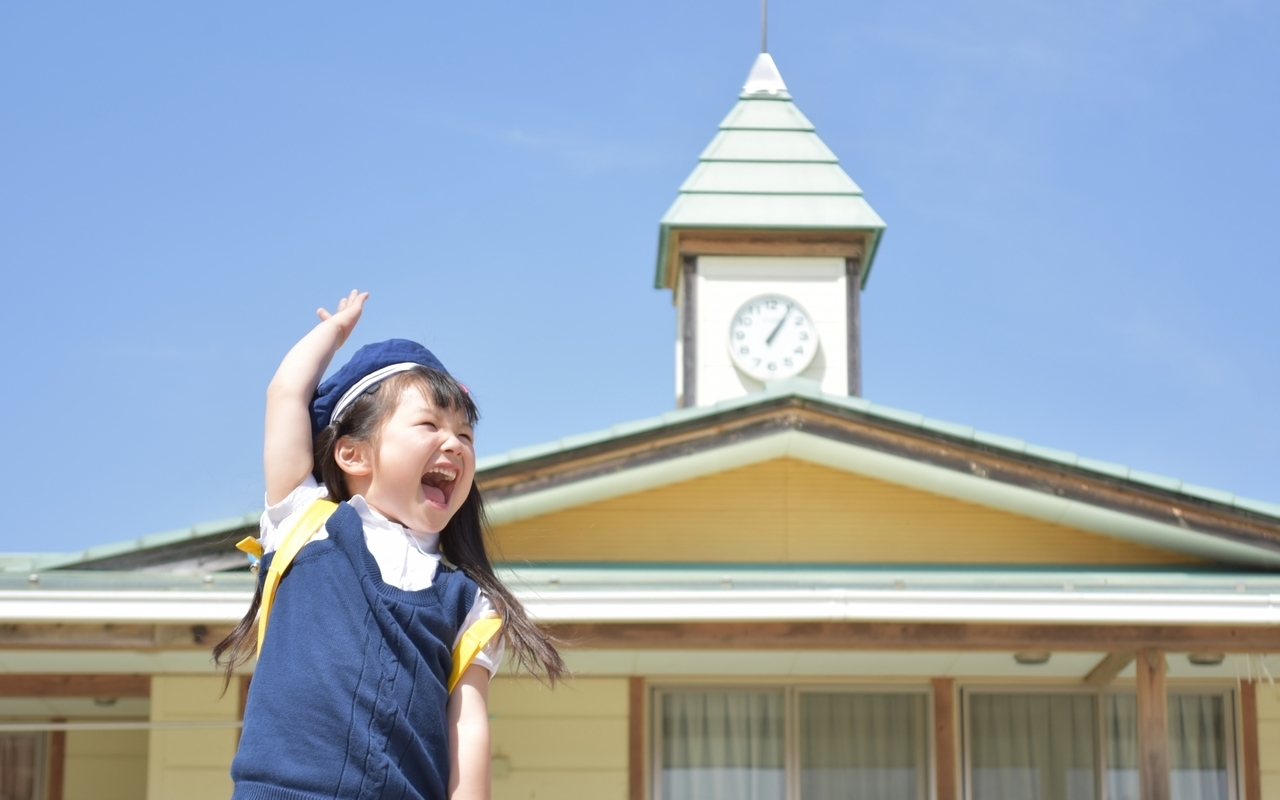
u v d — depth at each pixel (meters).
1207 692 11.57
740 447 10.91
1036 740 11.31
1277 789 11.39
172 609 8.91
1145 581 9.47
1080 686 11.39
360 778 2.35
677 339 19.56
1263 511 10.70
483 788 2.49
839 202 19.27
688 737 11.21
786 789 11.14
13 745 12.38
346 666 2.41
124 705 12.09
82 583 8.92
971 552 11.42
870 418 10.84
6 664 10.37
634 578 9.34
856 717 11.30
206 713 10.76
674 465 10.92
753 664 10.93
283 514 2.63
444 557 2.79
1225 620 9.32
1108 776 11.24
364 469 2.63
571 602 9.08
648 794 11.08
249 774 2.37
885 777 11.21
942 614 9.24
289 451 2.68
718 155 19.70
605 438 10.56
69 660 10.27
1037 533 11.47
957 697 11.33
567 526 11.30
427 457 2.60
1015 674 11.32
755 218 19.03
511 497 10.62
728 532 11.40
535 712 11.13
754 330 18.94
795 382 10.80
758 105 20.36
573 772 11.05
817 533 11.42
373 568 2.51
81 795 12.36
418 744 2.42
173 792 10.62
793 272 19.14
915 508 11.50
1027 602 9.28
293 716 2.38
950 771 11.16
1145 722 9.48
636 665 10.95
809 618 9.19
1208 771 11.45
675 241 19.42
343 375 2.71
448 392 2.67
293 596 2.50
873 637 9.38
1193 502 10.78
